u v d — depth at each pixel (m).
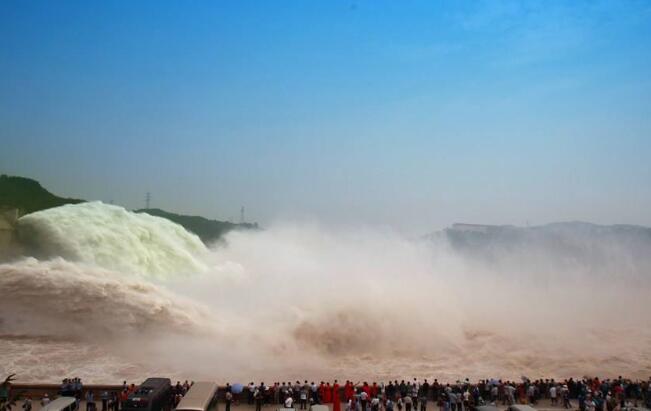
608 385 37.16
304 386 35.78
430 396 37.31
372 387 35.56
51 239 56.69
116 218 64.00
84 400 33.78
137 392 29.41
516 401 36.75
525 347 50.69
